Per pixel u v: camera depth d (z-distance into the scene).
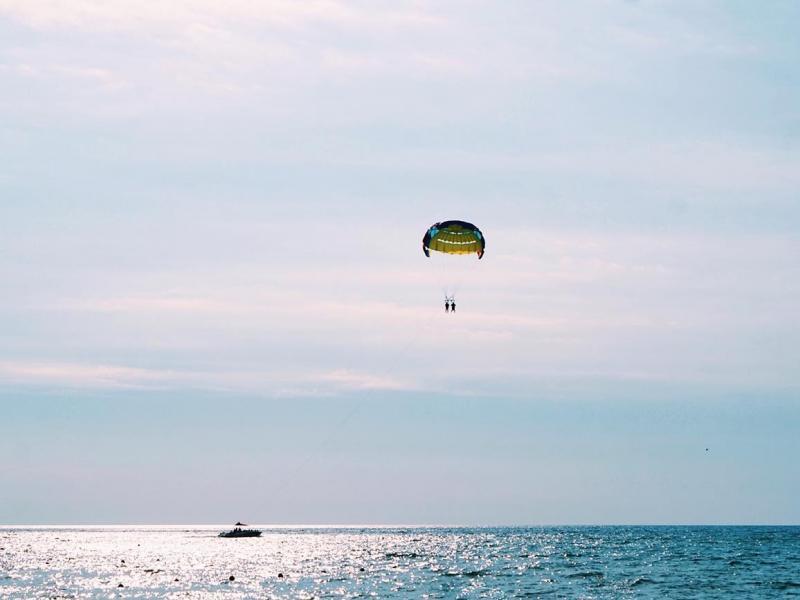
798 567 134.62
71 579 120.81
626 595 94.75
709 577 116.31
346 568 139.12
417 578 118.12
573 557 165.25
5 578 122.62
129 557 175.88
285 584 111.62
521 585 106.50
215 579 120.25
